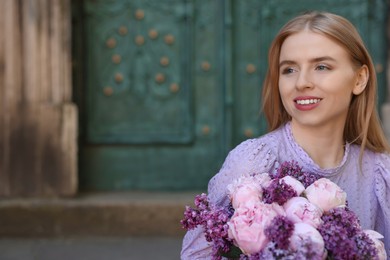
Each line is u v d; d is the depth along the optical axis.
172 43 6.03
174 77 6.06
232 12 6.02
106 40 6.01
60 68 5.63
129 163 6.10
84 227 5.48
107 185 6.08
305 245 1.52
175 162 6.10
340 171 1.97
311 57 1.85
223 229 1.69
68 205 5.46
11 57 5.60
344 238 1.57
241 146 1.95
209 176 6.07
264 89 2.09
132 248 5.12
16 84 5.61
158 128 6.07
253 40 6.04
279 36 1.93
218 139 6.05
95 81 6.02
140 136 6.05
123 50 6.03
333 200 1.67
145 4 6.02
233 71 6.04
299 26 1.88
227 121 6.00
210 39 6.02
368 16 5.97
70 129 5.62
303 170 1.92
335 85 1.86
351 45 1.87
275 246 1.55
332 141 1.97
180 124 6.07
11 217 5.46
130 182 6.09
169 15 6.03
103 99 6.03
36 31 5.61
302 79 1.84
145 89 6.06
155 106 6.06
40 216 5.48
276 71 2.01
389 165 2.03
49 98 5.63
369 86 2.01
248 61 6.05
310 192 1.69
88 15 5.98
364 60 1.93
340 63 1.87
